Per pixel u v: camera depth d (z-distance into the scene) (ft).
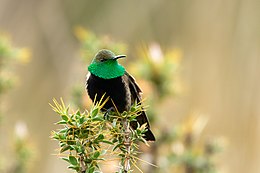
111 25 52.06
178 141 26.45
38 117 46.65
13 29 49.11
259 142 41.22
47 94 47.80
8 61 28.63
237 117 42.93
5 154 27.89
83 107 26.03
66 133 15.94
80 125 15.87
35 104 47.11
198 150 26.25
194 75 45.96
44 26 50.08
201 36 48.11
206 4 48.83
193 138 26.63
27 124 46.01
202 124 27.32
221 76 45.24
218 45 46.96
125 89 22.48
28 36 49.47
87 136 15.99
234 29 47.16
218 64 45.80
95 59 22.50
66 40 50.16
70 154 15.94
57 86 47.88
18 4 49.67
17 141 27.43
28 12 49.88
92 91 22.52
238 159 40.45
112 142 16.14
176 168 26.53
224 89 44.47
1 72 28.50
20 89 47.03
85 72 27.14
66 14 52.34
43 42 49.88
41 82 48.26
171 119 34.37
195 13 49.24
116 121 17.71
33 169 39.47
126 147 17.04
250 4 47.16
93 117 16.01
